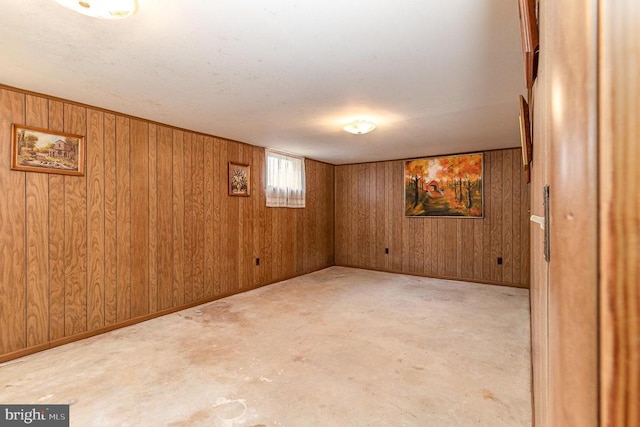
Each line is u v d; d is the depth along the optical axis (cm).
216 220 397
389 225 564
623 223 25
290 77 222
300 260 539
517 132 369
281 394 193
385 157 542
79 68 208
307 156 538
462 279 493
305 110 293
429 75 218
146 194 326
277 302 384
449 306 365
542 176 65
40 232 255
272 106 281
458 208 496
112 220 299
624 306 25
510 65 203
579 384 29
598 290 26
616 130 25
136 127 317
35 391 196
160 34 168
